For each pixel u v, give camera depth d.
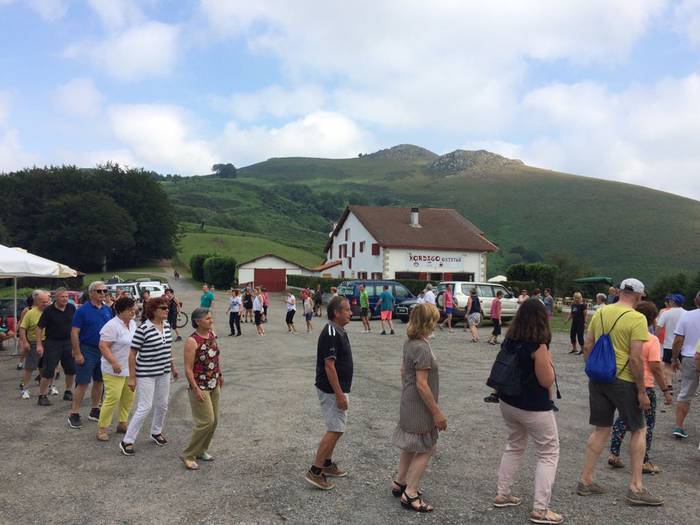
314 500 4.98
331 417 5.21
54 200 75.50
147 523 4.50
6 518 4.57
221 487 5.28
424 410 4.76
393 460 6.11
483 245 42.66
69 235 72.31
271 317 26.34
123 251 79.88
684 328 6.97
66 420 7.66
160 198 86.56
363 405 8.66
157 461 6.01
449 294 20.53
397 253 40.59
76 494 5.09
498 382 4.62
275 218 153.62
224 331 20.08
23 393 8.95
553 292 38.81
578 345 16.42
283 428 7.34
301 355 14.15
